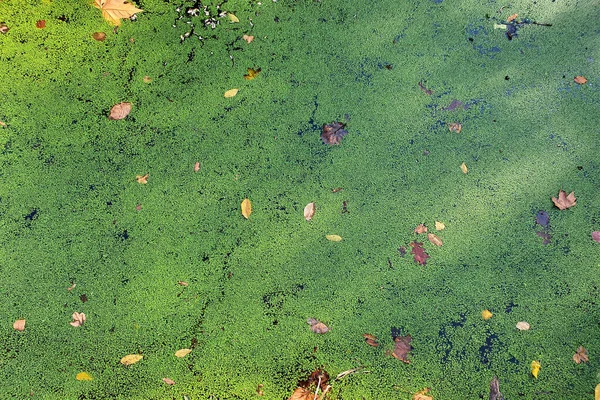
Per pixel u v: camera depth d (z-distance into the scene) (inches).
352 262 107.3
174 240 108.3
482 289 106.0
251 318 104.7
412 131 114.1
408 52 118.9
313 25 120.8
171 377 102.4
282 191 111.0
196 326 104.4
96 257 107.5
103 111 115.4
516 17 121.2
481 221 109.3
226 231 108.9
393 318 104.7
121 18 121.2
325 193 110.9
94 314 105.0
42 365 102.9
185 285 106.2
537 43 119.4
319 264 107.3
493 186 111.1
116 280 106.4
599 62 117.9
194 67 118.0
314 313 104.9
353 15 121.4
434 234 108.7
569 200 109.7
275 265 107.3
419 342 103.6
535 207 109.9
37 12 121.6
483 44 119.4
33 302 105.4
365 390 101.5
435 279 106.4
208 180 111.5
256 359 103.0
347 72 117.6
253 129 114.3
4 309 105.1
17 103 115.6
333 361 102.9
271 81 117.1
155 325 104.5
